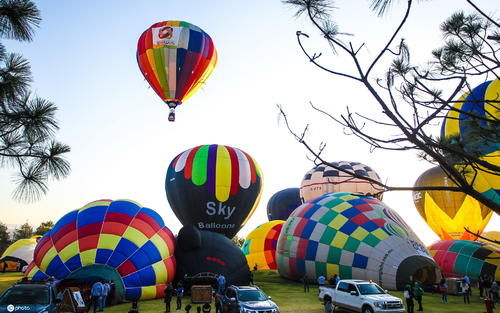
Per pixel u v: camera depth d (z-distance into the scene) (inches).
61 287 555.2
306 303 582.2
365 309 459.5
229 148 994.1
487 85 442.3
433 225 1115.3
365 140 158.1
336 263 734.5
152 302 584.1
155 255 625.6
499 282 810.2
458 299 647.1
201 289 581.0
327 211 816.3
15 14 192.1
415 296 530.3
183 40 905.5
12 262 1242.0
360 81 150.3
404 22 141.6
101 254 584.4
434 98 168.6
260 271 1097.4
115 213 652.7
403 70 172.1
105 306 549.0
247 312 408.2
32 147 204.5
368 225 746.8
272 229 1256.8
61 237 611.5
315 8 150.0
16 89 201.6
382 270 685.3
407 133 149.0
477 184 640.4
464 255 864.3
